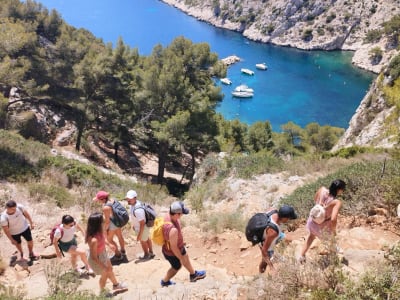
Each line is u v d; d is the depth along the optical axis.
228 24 146.25
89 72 40.81
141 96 38.12
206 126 37.75
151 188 23.19
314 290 6.45
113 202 10.23
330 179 13.03
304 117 79.44
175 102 37.78
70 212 15.66
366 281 6.19
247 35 137.38
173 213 8.18
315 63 111.50
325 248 7.67
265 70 104.44
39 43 43.44
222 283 8.54
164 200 21.56
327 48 124.94
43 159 21.86
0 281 9.86
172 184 40.81
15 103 42.34
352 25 126.19
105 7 161.12
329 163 20.84
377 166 12.93
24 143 24.03
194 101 37.31
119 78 42.50
